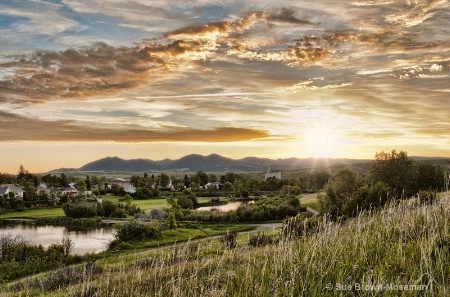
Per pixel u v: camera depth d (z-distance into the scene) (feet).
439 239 18.63
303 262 18.30
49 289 57.93
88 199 560.20
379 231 22.11
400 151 209.36
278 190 595.06
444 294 13.03
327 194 224.53
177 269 24.09
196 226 281.74
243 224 284.82
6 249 163.32
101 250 200.13
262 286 17.15
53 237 258.57
